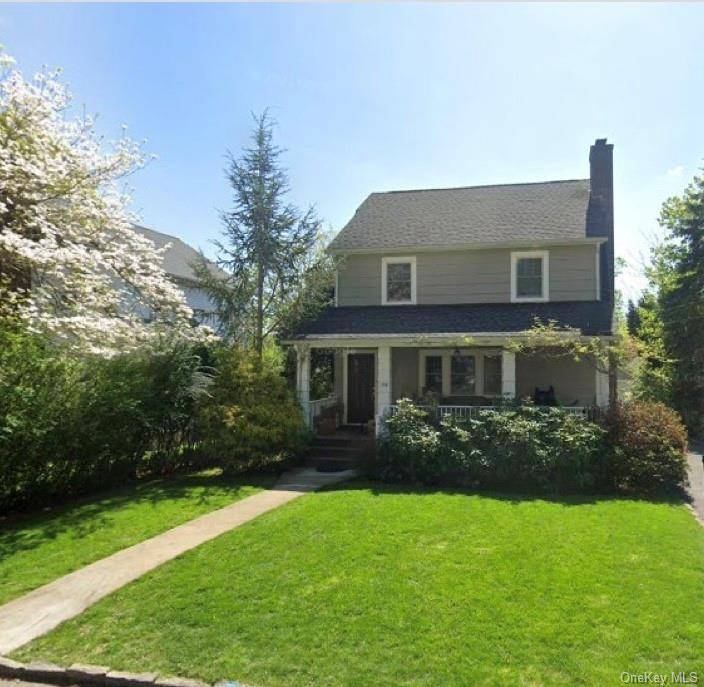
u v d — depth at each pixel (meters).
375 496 9.64
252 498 9.84
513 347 12.52
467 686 3.70
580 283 14.92
